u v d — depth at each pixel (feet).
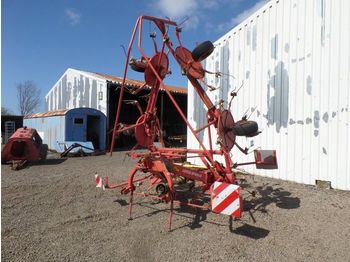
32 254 12.09
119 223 15.40
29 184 23.84
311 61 23.26
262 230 14.60
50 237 13.69
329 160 22.02
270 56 26.45
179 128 75.41
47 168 32.30
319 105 22.66
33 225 15.08
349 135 20.84
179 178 19.80
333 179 21.80
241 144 28.89
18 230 14.44
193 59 17.21
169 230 14.46
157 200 19.24
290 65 24.80
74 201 19.13
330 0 22.04
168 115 75.56
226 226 15.06
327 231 14.46
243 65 29.04
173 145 63.57
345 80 21.12
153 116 18.86
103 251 12.40
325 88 22.30
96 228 14.75
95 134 50.42
